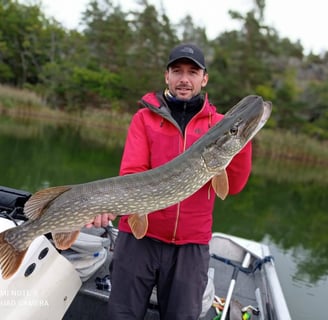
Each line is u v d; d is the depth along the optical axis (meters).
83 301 3.18
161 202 2.50
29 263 2.39
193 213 2.61
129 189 2.45
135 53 35.00
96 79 32.44
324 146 24.64
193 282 2.61
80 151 15.95
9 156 12.62
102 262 3.43
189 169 2.52
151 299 2.97
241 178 2.74
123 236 2.69
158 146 2.67
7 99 28.55
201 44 36.59
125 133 27.19
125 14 39.19
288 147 23.94
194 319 2.60
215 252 4.55
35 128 22.12
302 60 37.91
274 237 7.96
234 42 32.53
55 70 33.25
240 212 9.61
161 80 33.44
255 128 2.55
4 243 2.24
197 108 2.77
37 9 39.12
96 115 30.28
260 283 3.99
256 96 2.67
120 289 2.65
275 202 11.38
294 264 6.57
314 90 29.69
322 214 10.49
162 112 2.62
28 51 38.25
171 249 2.62
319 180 17.89
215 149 2.54
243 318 3.22
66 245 2.41
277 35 34.44
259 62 31.73
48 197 2.36
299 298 5.23
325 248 7.54
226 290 3.81
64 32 39.53
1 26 37.62
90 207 2.39
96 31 37.69
